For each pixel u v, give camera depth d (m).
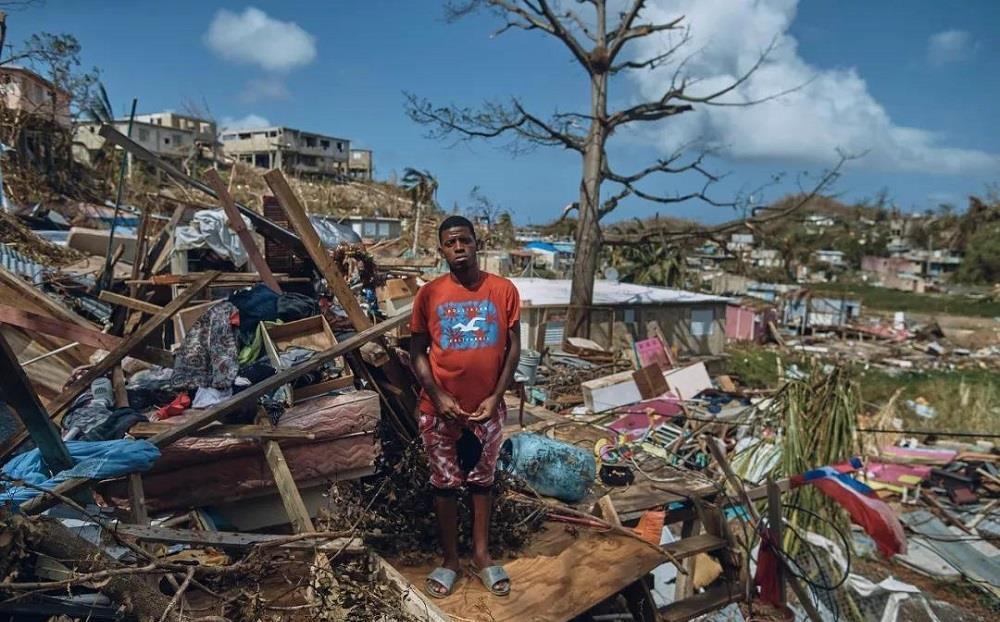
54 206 20.11
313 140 71.81
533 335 17.22
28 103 21.62
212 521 4.21
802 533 8.95
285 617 3.61
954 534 10.72
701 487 6.18
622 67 19.08
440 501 3.80
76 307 9.42
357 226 29.27
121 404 4.62
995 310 48.12
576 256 18.61
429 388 3.68
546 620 3.57
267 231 5.81
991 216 75.81
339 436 4.59
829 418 9.72
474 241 3.73
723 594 5.61
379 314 5.71
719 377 17.38
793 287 41.28
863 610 8.37
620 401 13.28
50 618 3.15
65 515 3.61
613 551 4.33
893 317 42.44
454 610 3.58
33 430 3.38
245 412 4.32
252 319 5.22
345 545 3.70
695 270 46.53
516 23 18.98
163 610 3.08
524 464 5.30
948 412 17.34
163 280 6.85
